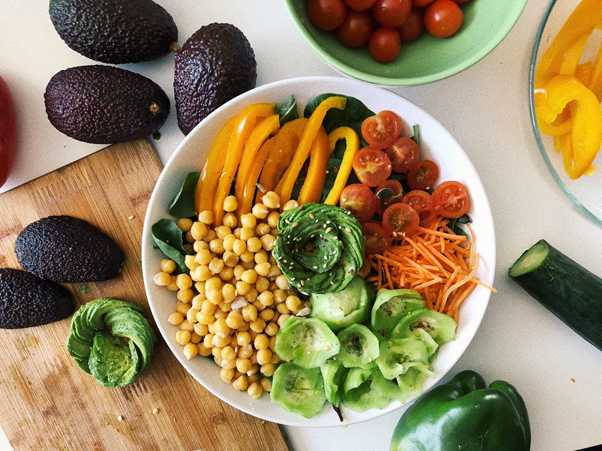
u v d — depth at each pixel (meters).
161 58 0.44
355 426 0.47
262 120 0.40
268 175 0.42
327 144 0.42
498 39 0.35
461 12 0.38
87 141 0.42
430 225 0.42
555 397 0.47
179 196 0.40
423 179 0.42
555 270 0.41
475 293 0.41
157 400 0.45
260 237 0.42
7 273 0.43
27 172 0.45
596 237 0.46
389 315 0.41
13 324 0.43
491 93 0.45
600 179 0.44
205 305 0.41
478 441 0.40
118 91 0.40
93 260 0.42
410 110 0.40
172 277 0.41
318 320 0.40
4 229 0.44
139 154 0.44
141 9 0.40
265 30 0.45
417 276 0.40
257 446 0.46
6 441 0.47
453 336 0.40
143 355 0.43
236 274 0.42
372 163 0.41
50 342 0.45
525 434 0.42
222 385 0.42
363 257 0.39
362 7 0.38
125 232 0.44
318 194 0.43
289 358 0.40
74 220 0.43
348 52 0.40
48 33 0.44
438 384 0.46
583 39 0.42
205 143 0.40
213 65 0.39
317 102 0.41
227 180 0.41
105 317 0.44
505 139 0.46
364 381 0.42
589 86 0.42
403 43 0.41
